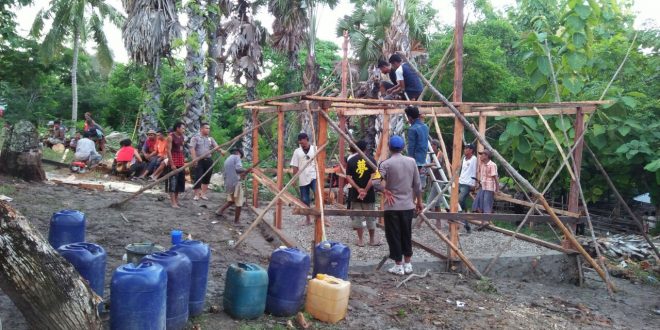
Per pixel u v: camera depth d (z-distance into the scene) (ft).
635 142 39.65
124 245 23.56
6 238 10.45
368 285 21.08
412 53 47.11
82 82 122.62
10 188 31.65
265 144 76.13
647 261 35.83
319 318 16.94
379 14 61.16
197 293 15.81
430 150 32.81
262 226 31.63
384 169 22.06
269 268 16.94
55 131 65.51
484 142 23.30
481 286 22.49
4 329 13.55
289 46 78.59
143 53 57.67
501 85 64.13
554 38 31.22
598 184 48.96
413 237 30.76
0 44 98.63
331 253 18.40
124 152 46.32
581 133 26.04
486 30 81.05
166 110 97.50
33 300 10.78
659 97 45.75
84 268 13.91
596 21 30.63
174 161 33.88
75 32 91.50
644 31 46.73
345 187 38.88
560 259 26.78
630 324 20.74
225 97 123.75
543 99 33.37
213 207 36.24
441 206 33.88
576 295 24.54
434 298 20.36
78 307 11.19
